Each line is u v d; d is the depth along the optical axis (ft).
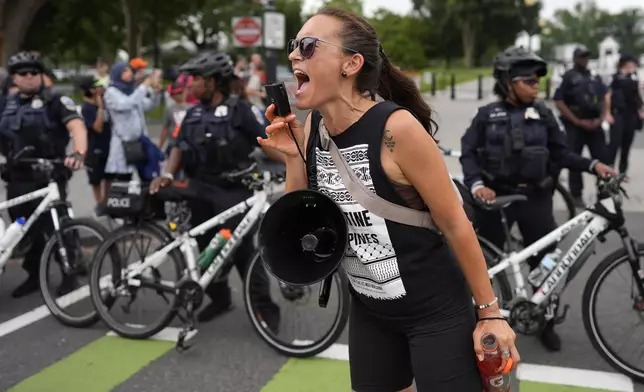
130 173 22.72
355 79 6.12
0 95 19.12
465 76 140.56
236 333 14.25
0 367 12.71
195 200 14.11
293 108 6.78
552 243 12.53
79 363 12.87
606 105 28.32
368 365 6.98
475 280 6.23
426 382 6.45
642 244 11.75
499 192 13.39
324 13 6.09
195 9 94.17
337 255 6.14
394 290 6.35
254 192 13.52
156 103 23.97
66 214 15.38
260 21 40.98
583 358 12.66
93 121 23.11
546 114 13.07
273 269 6.27
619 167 30.37
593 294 11.87
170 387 11.80
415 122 5.90
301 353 12.88
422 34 168.14
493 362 6.16
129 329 14.03
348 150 6.08
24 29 63.67
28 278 16.97
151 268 13.84
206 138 13.56
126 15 87.15
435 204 5.98
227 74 13.75
